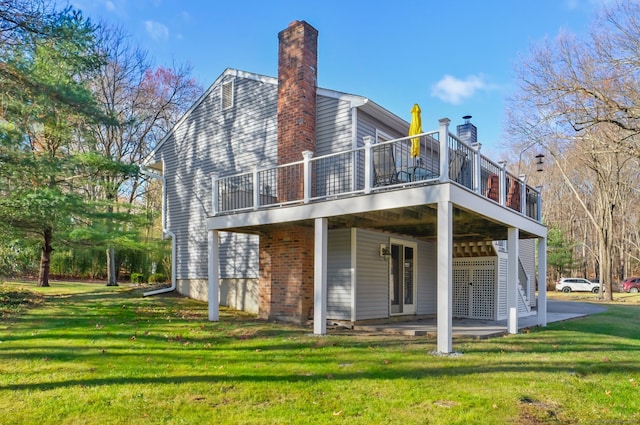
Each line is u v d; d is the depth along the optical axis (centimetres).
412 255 1309
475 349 745
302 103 1120
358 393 495
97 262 2797
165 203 1636
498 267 1289
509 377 562
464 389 511
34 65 1084
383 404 460
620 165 2741
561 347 781
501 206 928
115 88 2370
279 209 960
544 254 1175
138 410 441
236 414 432
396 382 537
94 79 2055
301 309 1054
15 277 1218
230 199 1187
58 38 1056
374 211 820
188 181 1553
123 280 2911
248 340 821
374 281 1134
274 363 638
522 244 1717
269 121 1291
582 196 3616
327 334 892
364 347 752
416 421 416
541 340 859
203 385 522
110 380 540
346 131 1088
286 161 1138
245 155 1354
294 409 446
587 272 4319
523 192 1073
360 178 1066
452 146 855
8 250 1108
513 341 839
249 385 523
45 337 805
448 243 710
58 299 1421
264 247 1148
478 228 1048
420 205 754
